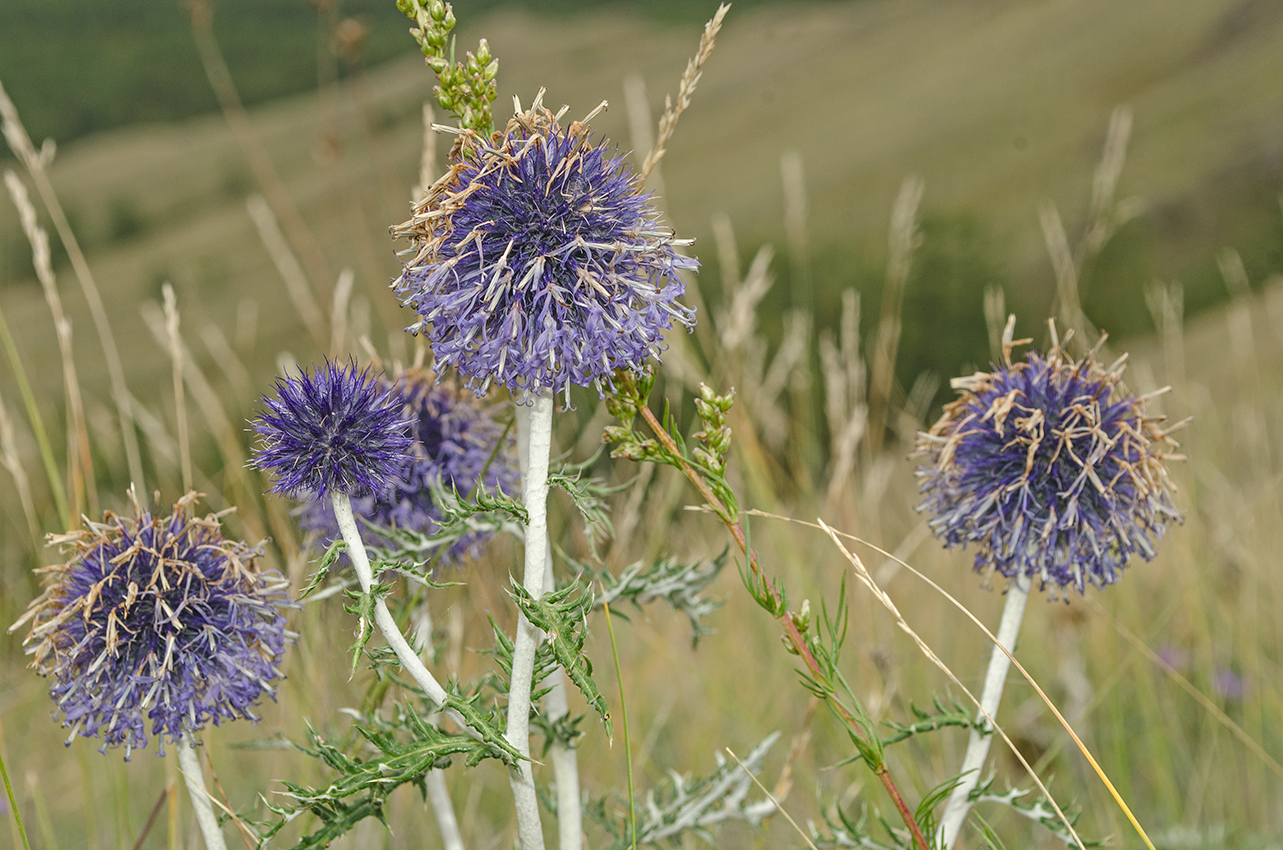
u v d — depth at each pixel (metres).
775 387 5.75
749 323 4.86
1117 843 3.89
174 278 66.81
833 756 4.73
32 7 146.88
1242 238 43.94
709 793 2.90
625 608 5.04
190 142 98.88
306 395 2.08
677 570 2.66
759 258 4.77
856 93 78.12
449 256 2.17
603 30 123.06
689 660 5.31
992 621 5.44
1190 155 49.66
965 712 2.46
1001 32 78.50
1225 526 5.34
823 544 5.29
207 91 125.88
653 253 2.21
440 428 2.98
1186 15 65.69
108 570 2.36
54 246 55.97
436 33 2.29
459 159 2.30
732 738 4.79
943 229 22.67
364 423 2.08
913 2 97.50
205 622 2.32
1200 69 60.38
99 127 121.56
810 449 5.87
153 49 131.12
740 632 5.42
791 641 2.38
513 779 2.13
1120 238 31.03
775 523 4.91
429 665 2.87
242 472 4.33
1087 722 4.60
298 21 149.88
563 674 2.61
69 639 2.35
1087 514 2.52
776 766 4.62
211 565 2.40
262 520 4.25
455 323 2.07
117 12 147.25
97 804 4.50
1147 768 4.61
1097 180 4.75
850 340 4.91
